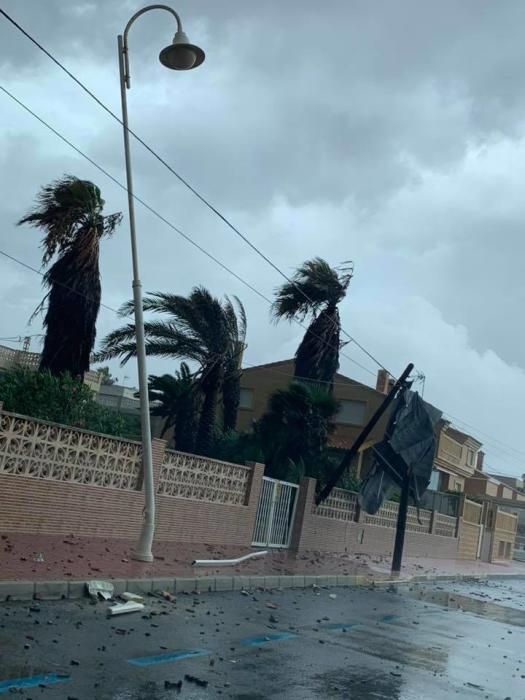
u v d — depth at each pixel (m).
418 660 9.75
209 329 24.89
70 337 18.66
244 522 20.00
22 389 16.45
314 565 19.22
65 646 7.59
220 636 9.30
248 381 43.28
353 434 40.41
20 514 13.50
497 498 57.44
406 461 23.22
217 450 24.70
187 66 12.76
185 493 17.92
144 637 8.55
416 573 23.31
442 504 35.84
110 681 6.70
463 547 37.31
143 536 13.66
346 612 13.17
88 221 19.02
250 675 7.64
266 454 23.45
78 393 17.31
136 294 13.90
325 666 8.55
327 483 23.61
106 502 15.33
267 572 15.89
